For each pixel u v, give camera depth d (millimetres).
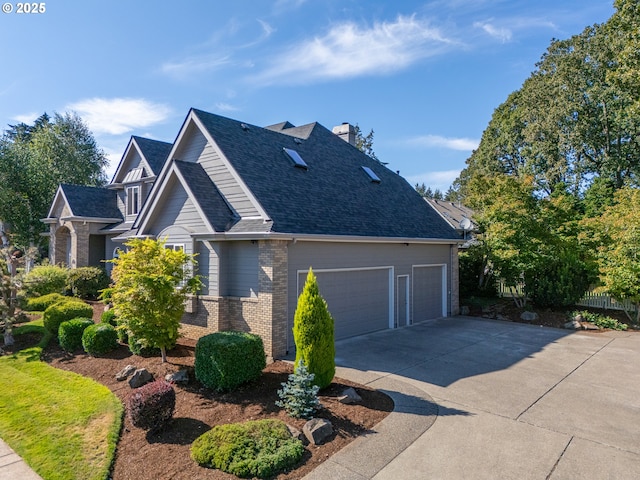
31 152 33438
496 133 44344
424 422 6863
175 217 13305
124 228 21438
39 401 7969
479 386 8781
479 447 6023
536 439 6297
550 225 18656
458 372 9812
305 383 6949
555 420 7020
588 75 32094
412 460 5641
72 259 22516
